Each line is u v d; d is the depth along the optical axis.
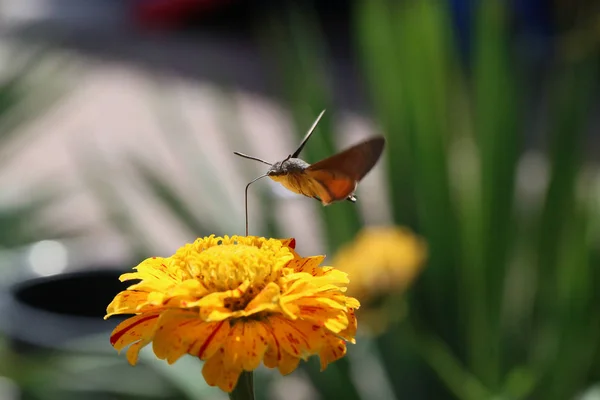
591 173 1.06
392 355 0.94
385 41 1.04
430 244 0.97
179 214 1.02
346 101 2.90
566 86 1.00
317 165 0.61
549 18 2.43
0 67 1.31
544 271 1.00
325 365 0.60
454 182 1.02
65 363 0.85
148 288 0.61
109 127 2.76
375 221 1.12
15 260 1.07
